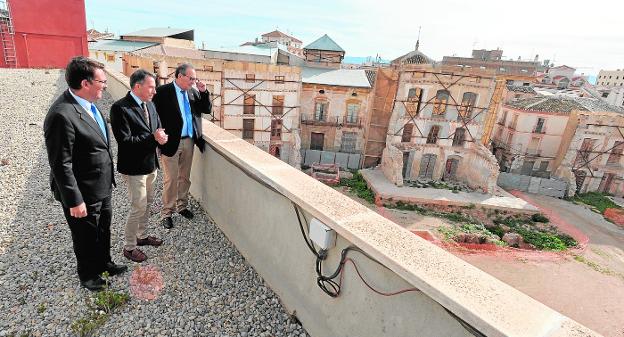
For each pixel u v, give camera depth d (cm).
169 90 427
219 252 421
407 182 2483
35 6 2202
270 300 347
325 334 281
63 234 439
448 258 200
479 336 163
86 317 306
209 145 471
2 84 1463
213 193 481
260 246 372
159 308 326
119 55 3450
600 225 2266
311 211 260
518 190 2844
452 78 2366
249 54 3700
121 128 344
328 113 2678
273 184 310
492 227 2058
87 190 311
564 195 2820
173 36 4334
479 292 171
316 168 2562
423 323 195
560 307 1351
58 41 2314
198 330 305
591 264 1697
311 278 293
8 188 567
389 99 2611
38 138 882
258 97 2341
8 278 346
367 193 2333
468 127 2488
